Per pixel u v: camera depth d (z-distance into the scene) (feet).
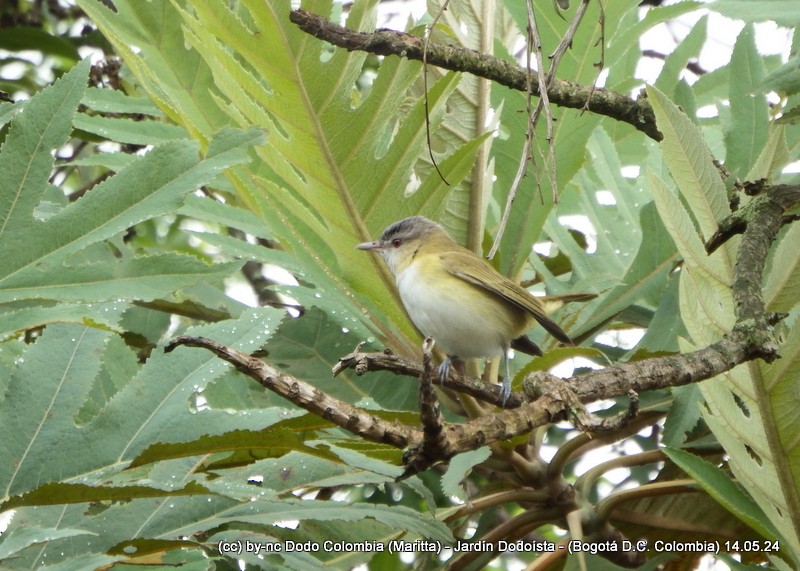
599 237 34.19
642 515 27.25
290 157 24.61
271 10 22.81
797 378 20.95
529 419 16.67
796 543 21.66
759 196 21.29
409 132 24.58
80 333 21.88
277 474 23.85
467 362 33.04
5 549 15.81
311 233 27.96
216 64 23.90
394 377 31.01
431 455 15.75
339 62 23.63
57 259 20.02
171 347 16.38
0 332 18.56
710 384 21.67
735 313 19.40
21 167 20.48
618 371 17.78
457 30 29.89
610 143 36.32
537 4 29.19
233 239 31.30
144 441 20.95
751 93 22.56
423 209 25.36
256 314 23.24
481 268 29.73
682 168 21.53
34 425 20.68
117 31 27.89
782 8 27.35
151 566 19.02
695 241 21.08
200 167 20.79
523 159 21.81
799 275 21.12
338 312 29.66
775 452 21.53
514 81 24.02
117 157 32.04
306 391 16.44
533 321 33.06
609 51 29.40
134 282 20.06
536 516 26.45
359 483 23.72
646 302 30.68
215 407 28.73
